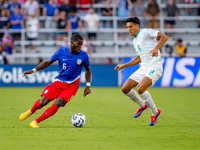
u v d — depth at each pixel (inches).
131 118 1072.2
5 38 2449.6
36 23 2556.6
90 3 2691.9
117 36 2704.2
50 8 2603.3
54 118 1058.7
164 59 2253.9
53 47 2645.2
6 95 1769.2
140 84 910.4
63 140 725.3
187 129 872.9
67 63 874.8
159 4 2790.4
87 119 1047.6
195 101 1546.5
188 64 2247.8
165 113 1187.3
